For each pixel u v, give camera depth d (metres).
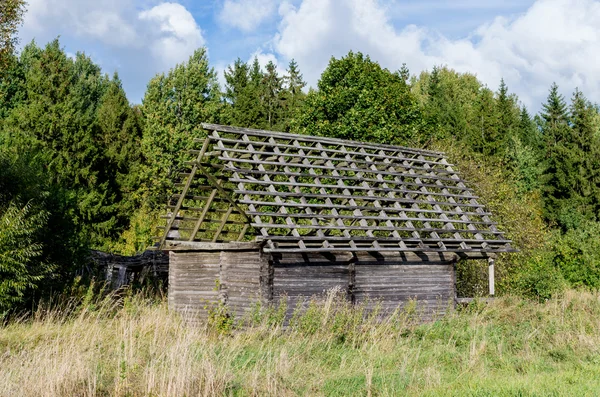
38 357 10.46
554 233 46.00
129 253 32.72
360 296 19.05
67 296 18.91
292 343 13.65
